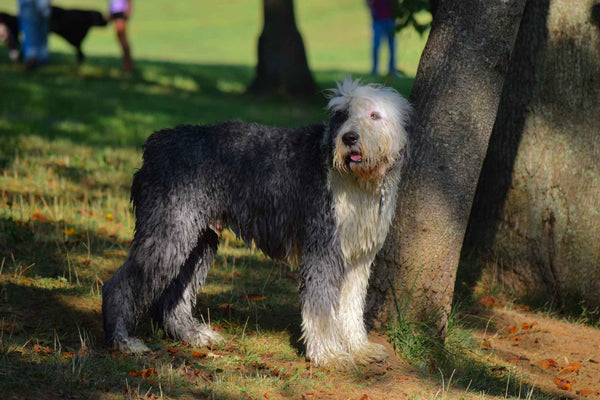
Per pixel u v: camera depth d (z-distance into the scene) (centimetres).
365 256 618
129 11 2236
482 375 646
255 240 620
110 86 2025
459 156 664
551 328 787
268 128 621
